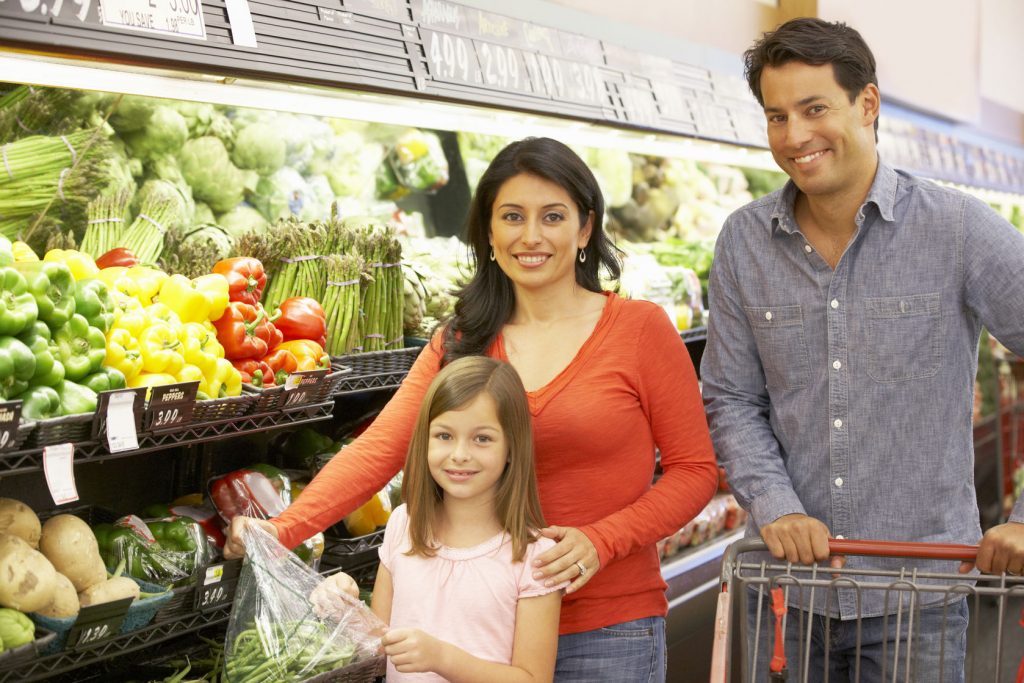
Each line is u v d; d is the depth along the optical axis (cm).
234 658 182
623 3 362
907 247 214
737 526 423
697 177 473
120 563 201
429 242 333
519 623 188
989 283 207
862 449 218
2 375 167
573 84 293
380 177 329
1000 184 592
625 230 439
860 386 217
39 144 224
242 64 204
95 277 204
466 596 188
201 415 201
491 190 203
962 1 560
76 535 189
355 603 188
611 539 192
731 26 434
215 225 263
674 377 206
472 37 263
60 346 183
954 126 593
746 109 381
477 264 216
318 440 276
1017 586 186
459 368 190
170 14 195
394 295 279
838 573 201
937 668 216
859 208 213
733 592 200
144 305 216
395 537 200
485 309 213
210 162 274
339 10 230
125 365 196
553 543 191
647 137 335
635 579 203
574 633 200
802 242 221
